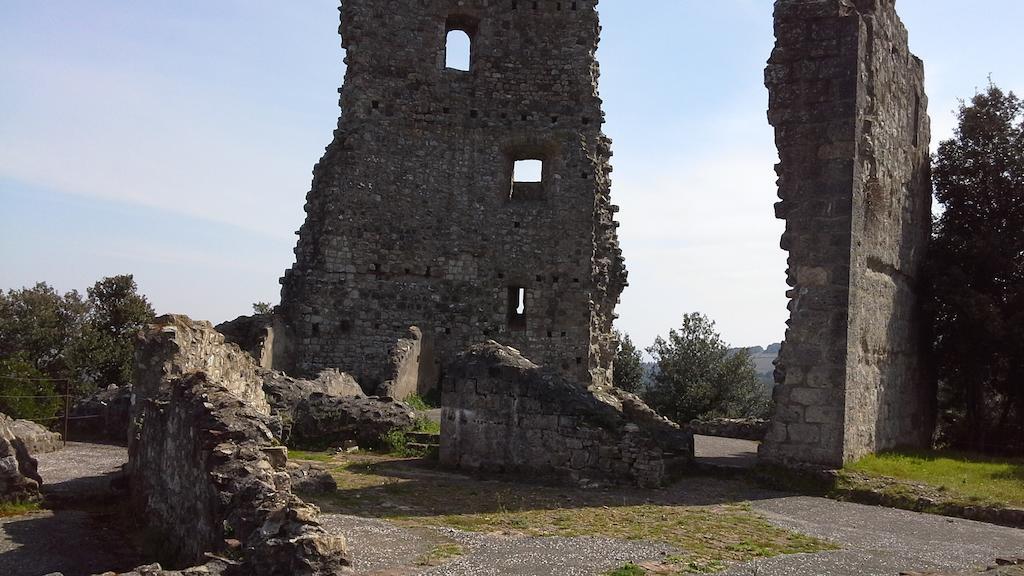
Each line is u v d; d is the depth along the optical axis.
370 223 26.80
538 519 11.26
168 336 14.21
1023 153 21.89
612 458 14.45
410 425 18.38
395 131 27.27
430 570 8.23
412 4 27.73
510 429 15.13
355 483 13.66
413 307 26.84
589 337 27.25
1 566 9.15
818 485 14.70
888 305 18.45
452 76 27.86
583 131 27.91
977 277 21.61
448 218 27.38
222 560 7.38
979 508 12.84
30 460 12.60
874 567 9.22
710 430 24.69
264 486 8.12
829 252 15.57
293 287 27.20
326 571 7.14
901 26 19.33
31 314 45.25
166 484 10.68
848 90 15.67
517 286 27.50
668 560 8.96
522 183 28.83
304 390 19.36
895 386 18.95
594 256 27.67
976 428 21.55
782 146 16.16
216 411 9.62
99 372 40.78
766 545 10.14
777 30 16.41
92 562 9.55
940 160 22.89
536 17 28.19
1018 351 20.52
